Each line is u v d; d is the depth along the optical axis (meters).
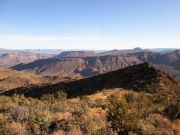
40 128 9.59
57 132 9.00
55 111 14.57
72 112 14.00
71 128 9.52
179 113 16.08
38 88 79.88
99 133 9.55
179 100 17.44
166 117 15.38
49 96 33.69
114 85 57.12
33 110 12.52
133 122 11.23
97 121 11.59
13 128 9.02
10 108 13.41
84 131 9.55
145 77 57.53
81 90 61.66
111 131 9.80
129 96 20.78
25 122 10.03
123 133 10.91
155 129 12.07
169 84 52.97
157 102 23.17
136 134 10.73
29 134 8.88
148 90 47.75
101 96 38.53
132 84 53.41
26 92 77.88
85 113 13.25
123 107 11.30
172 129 13.20
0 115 11.15
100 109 16.45
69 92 62.34
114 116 11.19
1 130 8.80
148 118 13.97
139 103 18.16
